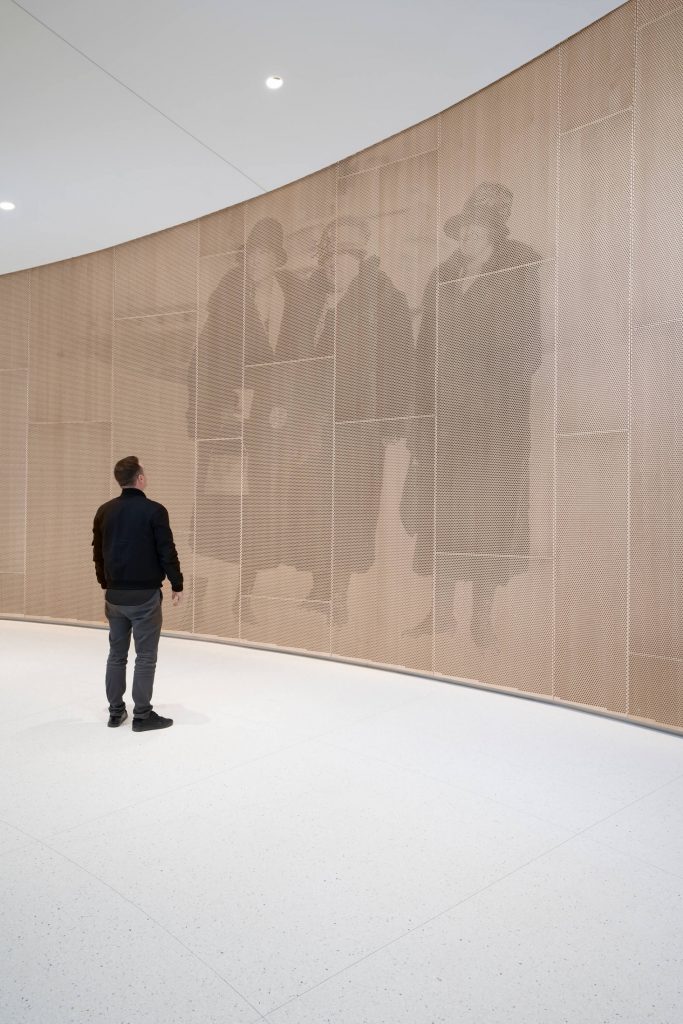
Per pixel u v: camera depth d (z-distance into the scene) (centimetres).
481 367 502
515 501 485
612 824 296
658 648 414
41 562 788
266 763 366
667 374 409
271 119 521
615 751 382
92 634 727
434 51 453
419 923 227
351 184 579
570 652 457
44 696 493
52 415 784
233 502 659
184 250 695
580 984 198
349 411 582
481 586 504
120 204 651
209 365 677
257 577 643
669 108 408
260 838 285
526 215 478
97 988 197
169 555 418
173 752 382
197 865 263
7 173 592
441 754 378
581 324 449
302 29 427
